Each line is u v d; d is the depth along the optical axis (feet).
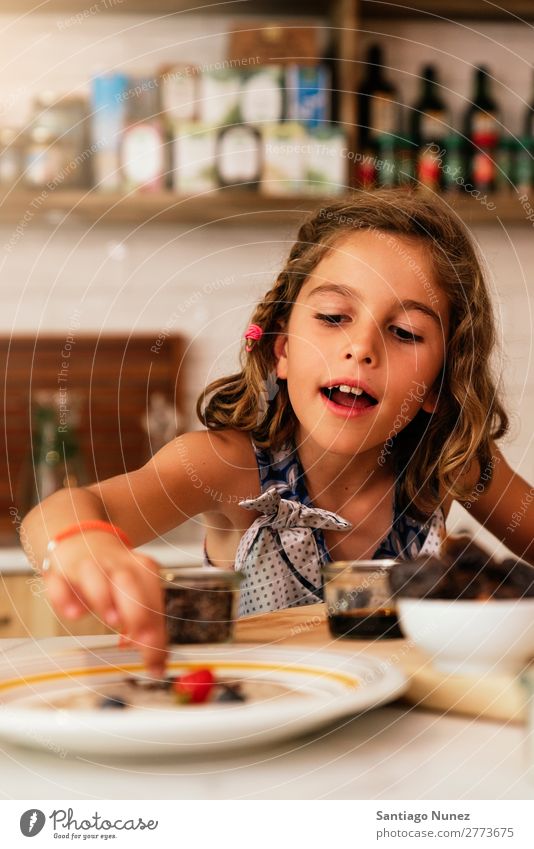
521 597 1.49
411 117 6.05
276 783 1.09
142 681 1.38
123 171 5.73
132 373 6.15
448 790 1.03
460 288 3.31
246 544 3.17
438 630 1.43
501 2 6.44
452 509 4.04
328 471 3.33
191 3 6.26
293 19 6.36
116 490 2.79
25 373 6.06
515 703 1.30
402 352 3.10
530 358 6.23
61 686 1.35
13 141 5.70
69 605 1.52
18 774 1.13
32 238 6.18
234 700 1.25
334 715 1.15
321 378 3.08
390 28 6.51
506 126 6.56
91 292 6.22
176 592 1.77
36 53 6.22
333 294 3.09
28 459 5.34
